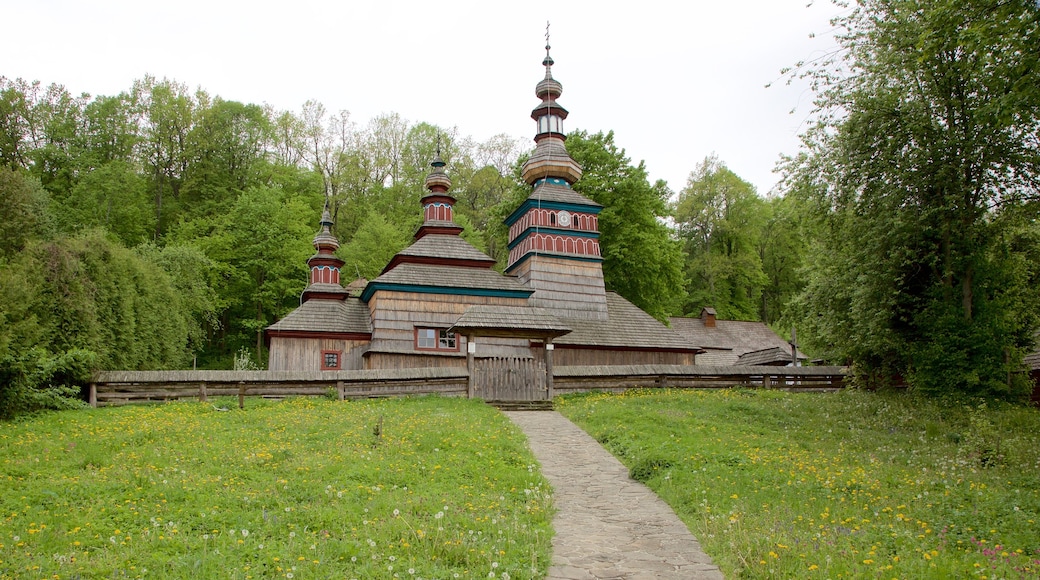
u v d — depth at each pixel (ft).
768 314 243.19
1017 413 75.61
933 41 55.36
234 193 207.62
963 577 30.91
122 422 64.18
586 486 48.39
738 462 52.37
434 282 113.50
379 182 239.71
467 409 75.82
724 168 235.81
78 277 82.58
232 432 59.62
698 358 167.32
